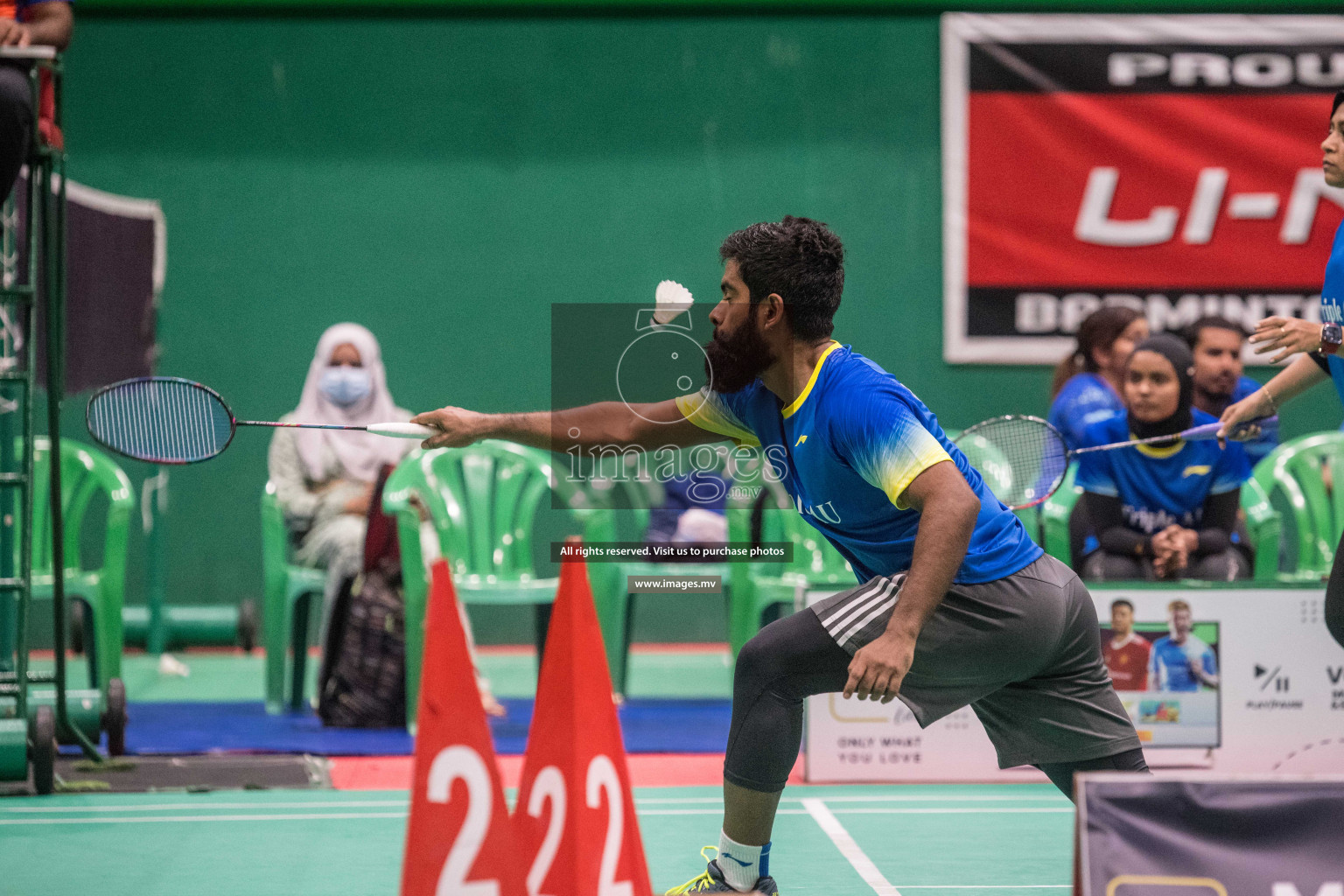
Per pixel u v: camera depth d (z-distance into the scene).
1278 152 15.85
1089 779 3.97
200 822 7.39
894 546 4.96
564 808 4.29
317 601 15.70
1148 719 8.31
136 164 16.05
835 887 6.12
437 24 16.22
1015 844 6.96
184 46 16.06
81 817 7.50
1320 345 6.17
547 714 4.39
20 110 7.46
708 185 16.33
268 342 16.16
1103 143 15.97
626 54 16.28
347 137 16.22
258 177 16.16
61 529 8.34
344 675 10.60
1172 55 15.88
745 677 4.99
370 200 16.22
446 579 4.24
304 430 11.87
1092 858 3.91
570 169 16.33
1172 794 3.96
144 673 14.01
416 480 10.54
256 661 15.16
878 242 16.30
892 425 4.62
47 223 8.05
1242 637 8.34
